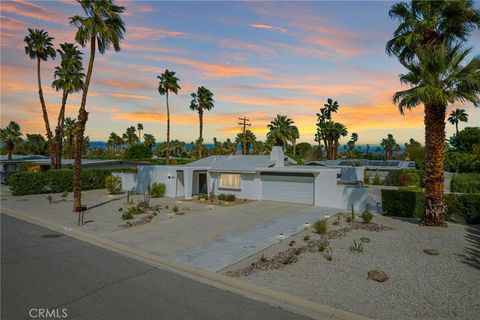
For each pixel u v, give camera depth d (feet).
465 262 31.17
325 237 41.19
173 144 352.90
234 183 82.94
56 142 114.01
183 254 34.86
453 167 138.21
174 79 160.15
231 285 26.68
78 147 62.03
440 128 46.42
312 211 62.44
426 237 40.73
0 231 47.52
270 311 21.95
